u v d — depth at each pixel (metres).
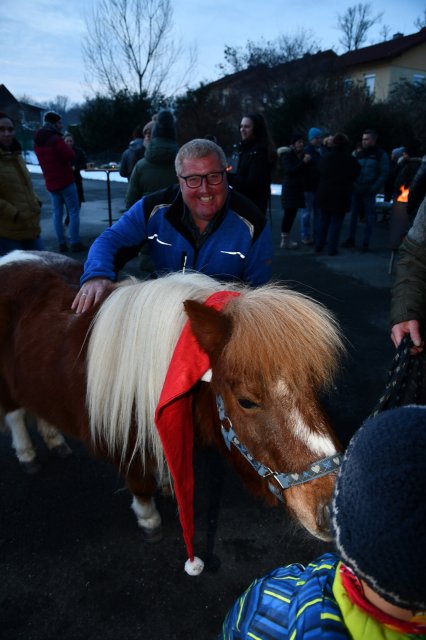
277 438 1.29
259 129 4.61
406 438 0.54
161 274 2.21
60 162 6.44
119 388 1.68
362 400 3.37
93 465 2.73
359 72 27.95
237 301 1.43
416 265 1.91
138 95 23.14
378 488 0.53
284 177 7.23
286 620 0.76
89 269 1.98
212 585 2.00
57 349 1.91
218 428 1.65
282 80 22.81
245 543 2.21
